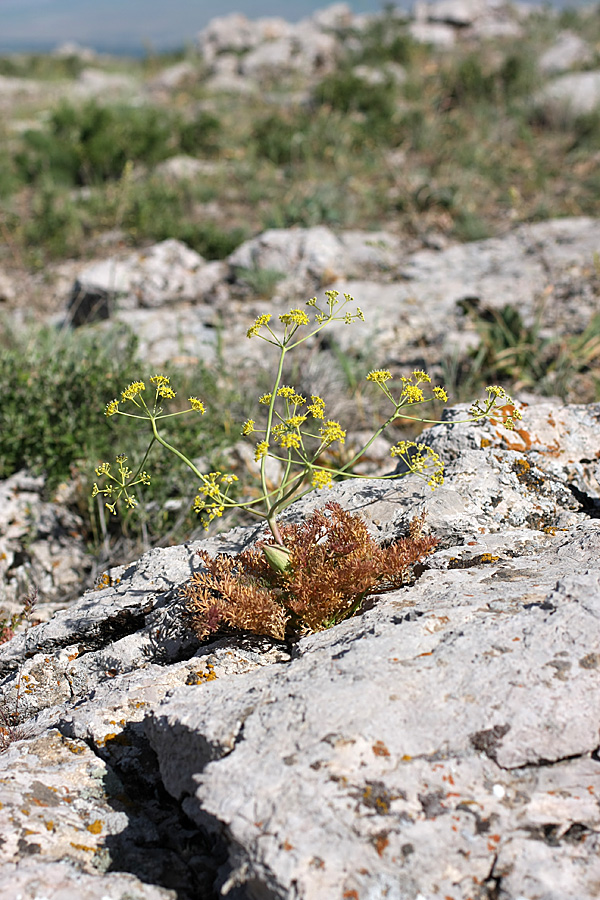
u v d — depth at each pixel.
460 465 3.46
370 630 2.46
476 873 1.75
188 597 2.89
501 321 6.24
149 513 4.70
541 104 13.84
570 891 1.70
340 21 26.47
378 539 3.13
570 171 11.78
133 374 5.54
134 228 10.34
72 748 2.46
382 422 5.43
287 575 2.74
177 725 2.22
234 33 26.17
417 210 10.72
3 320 7.75
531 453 3.51
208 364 6.53
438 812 1.85
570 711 2.03
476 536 3.15
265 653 2.73
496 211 10.70
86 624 3.13
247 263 8.53
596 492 3.45
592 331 6.20
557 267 7.84
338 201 11.00
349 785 1.88
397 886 1.72
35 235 10.48
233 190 12.30
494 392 3.02
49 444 5.00
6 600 4.15
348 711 2.05
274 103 17.38
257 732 2.06
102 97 20.14
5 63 29.55
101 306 8.02
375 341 6.65
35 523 4.61
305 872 1.73
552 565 2.78
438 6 24.41
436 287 7.72
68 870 1.91
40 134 13.64
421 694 2.10
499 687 2.09
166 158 13.29
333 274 8.28
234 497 4.68
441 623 2.42
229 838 1.86
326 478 2.70
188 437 5.01
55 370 5.34
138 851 2.08
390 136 13.41
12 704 2.98
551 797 1.89
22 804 2.14
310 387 5.73
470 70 15.64
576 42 18.73
